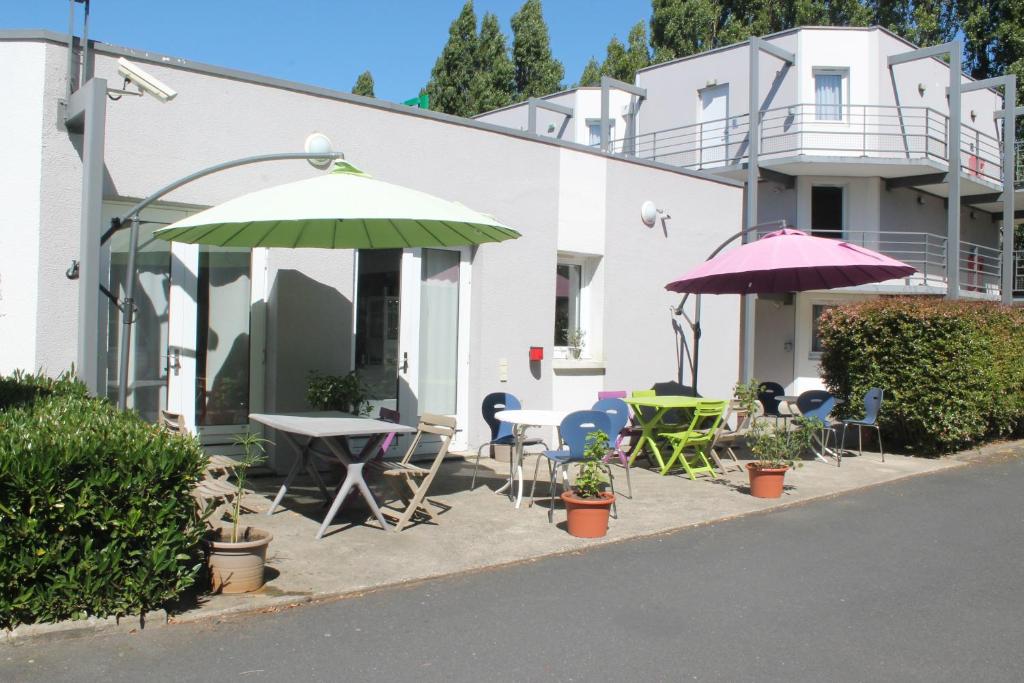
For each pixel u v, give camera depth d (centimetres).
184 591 502
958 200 1798
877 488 920
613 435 838
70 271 708
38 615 431
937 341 1112
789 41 1864
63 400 565
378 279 933
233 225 695
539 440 848
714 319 1298
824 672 423
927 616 508
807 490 887
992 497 877
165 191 668
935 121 1875
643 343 1195
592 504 659
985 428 1240
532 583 555
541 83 3325
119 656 414
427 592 531
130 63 650
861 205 1881
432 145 946
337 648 437
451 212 655
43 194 695
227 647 432
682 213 1250
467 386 1012
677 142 1995
